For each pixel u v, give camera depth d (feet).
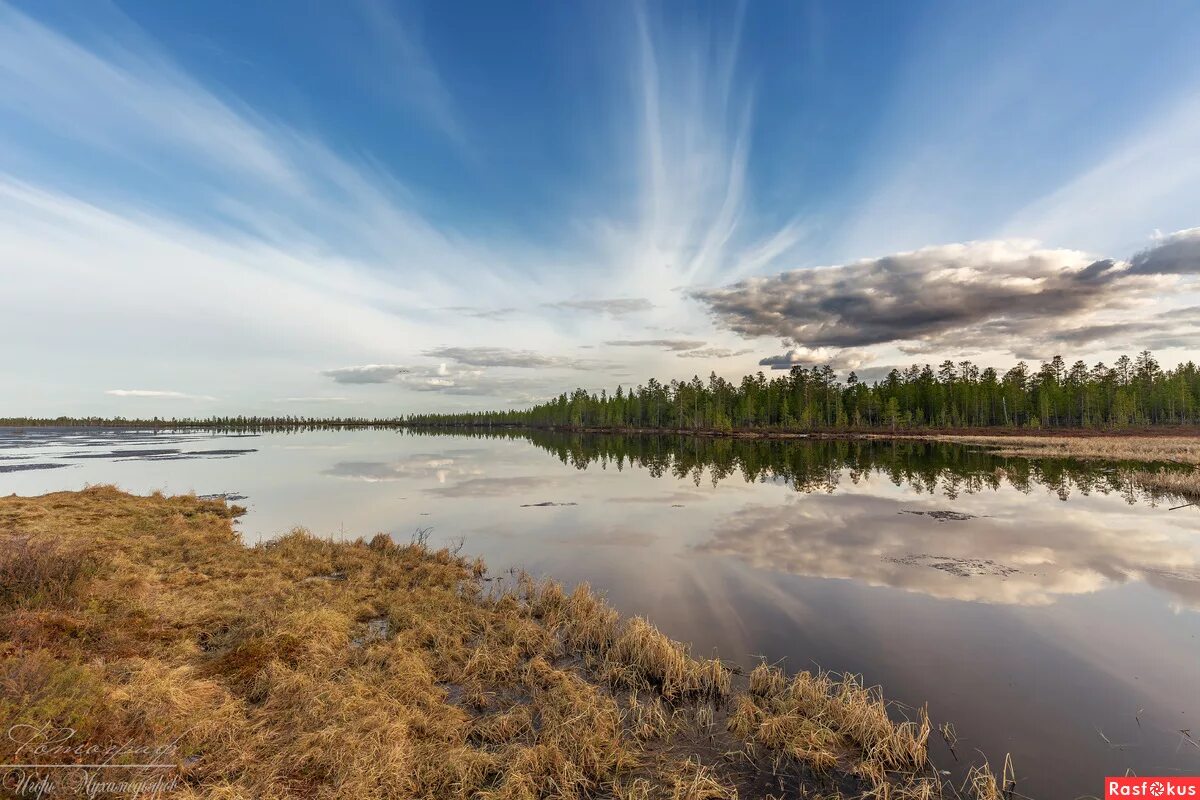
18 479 130.72
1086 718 27.76
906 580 51.19
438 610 40.73
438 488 116.88
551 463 175.63
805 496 102.42
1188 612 42.50
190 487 117.70
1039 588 48.65
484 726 25.95
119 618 32.65
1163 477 107.14
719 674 30.27
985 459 164.35
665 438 337.93
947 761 24.21
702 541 67.46
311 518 83.20
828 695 28.27
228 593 41.93
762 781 22.82
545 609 42.52
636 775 23.16
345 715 24.79
